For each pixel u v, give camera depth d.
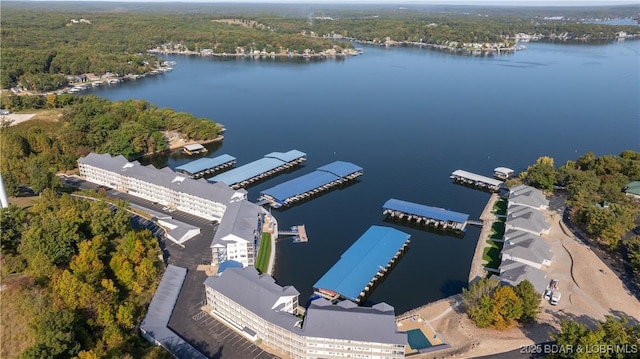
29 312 140.25
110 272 172.75
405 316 166.50
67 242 170.38
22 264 160.00
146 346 145.25
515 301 155.38
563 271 191.00
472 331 155.75
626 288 178.12
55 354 123.81
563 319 161.75
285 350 145.25
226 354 145.12
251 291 152.25
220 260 190.12
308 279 193.12
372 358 138.50
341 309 145.12
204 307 166.62
